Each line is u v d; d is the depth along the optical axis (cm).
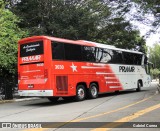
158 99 1853
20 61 1967
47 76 1841
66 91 1930
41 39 1872
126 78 2616
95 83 2214
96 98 2195
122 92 2759
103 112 1377
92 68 2184
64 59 1942
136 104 1628
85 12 3025
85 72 2108
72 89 1978
